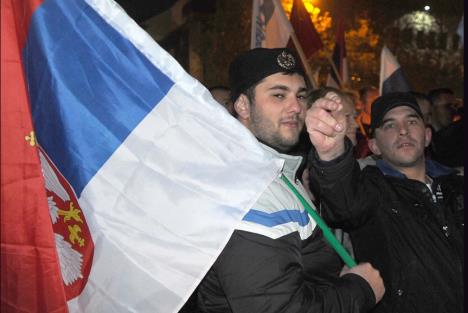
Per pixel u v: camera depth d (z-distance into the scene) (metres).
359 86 15.25
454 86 15.65
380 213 2.51
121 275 1.67
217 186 1.66
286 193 1.89
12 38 1.56
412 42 15.73
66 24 1.66
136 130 1.67
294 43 3.95
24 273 1.61
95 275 1.69
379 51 15.49
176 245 1.65
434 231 2.51
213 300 1.84
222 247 1.63
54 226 1.76
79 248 1.71
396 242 2.48
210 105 1.67
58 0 1.66
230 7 12.41
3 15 1.55
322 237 2.06
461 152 4.04
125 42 1.66
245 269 1.67
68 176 1.68
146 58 1.67
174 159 1.67
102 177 1.67
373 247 2.51
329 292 1.77
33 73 1.68
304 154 2.48
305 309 1.68
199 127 1.68
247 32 12.43
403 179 2.62
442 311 2.42
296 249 1.77
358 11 15.34
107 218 1.67
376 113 2.83
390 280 2.45
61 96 1.65
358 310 1.79
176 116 1.68
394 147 2.73
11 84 1.57
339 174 2.17
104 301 1.69
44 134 1.69
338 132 2.04
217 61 12.39
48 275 1.62
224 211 1.65
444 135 4.14
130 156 1.67
